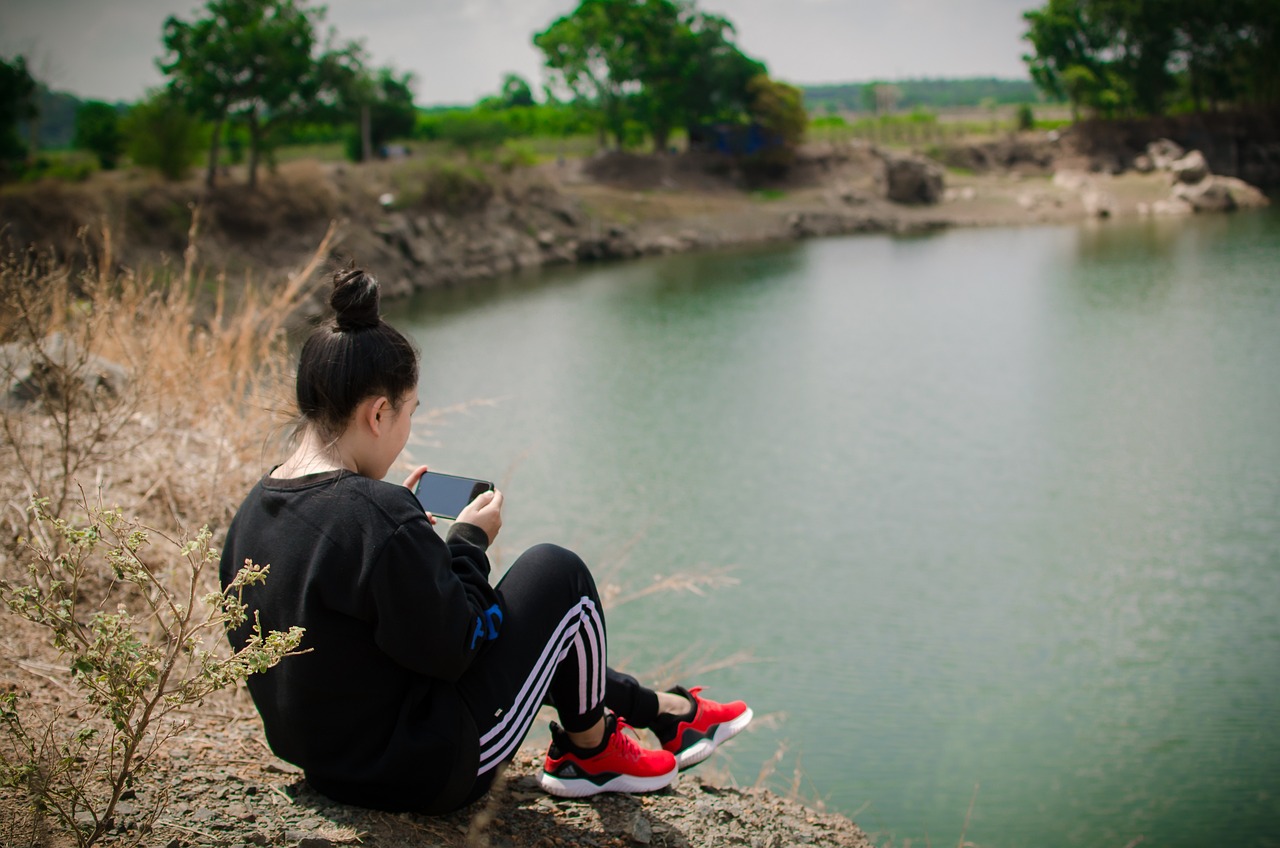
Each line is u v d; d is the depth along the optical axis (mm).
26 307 3775
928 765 9945
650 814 2547
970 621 13672
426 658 1861
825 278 49188
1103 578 15289
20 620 3002
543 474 20469
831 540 16969
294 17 41188
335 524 1825
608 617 13586
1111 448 22328
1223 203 70562
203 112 41844
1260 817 9242
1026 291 43438
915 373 29984
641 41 78812
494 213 54188
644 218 64000
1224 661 12391
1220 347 31547
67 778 2018
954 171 84688
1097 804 9438
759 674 11914
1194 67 89438
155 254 34312
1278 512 17828
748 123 80312
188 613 1863
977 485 20125
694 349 33719
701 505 18734
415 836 2129
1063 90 91062
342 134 77750
